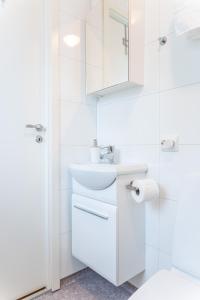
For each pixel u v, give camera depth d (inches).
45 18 53.3
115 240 43.2
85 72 59.7
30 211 51.9
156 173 47.5
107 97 59.8
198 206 34.6
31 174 51.9
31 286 52.1
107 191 45.3
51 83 52.1
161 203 46.6
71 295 52.0
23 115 50.5
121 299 50.5
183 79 42.7
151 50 48.5
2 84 47.3
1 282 47.5
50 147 52.6
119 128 56.4
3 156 47.6
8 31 47.9
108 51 53.7
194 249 34.3
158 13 47.2
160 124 46.8
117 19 51.6
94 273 60.3
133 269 47.0
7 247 48.3
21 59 50.0
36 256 53.0
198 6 34.6
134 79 48.7
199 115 40.3
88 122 60.7
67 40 55.6
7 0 47.8
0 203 47.2
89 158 60.9
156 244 47.6
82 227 51.6
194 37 39.6
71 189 56.7
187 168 42.0
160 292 28.9
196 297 27.9
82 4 59.2
